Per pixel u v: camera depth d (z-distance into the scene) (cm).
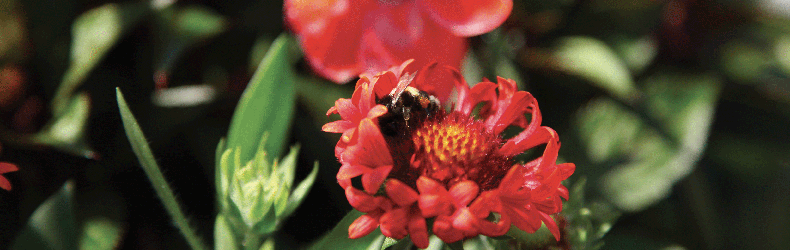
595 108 38
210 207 35
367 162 26
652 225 37
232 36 36
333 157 35
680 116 38
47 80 35
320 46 32
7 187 27
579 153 37
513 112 29
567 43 38
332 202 36
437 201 26
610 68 36
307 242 35
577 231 30
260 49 36
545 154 27
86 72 33
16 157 34
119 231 33
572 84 39
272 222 28
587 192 36
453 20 32
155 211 35
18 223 34
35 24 35
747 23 41
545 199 27
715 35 41
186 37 33
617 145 37
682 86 39
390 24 32
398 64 32
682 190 38
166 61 33
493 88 29
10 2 35
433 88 31
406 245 27
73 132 33
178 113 35
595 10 39
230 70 36
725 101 41
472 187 26
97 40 33
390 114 29
